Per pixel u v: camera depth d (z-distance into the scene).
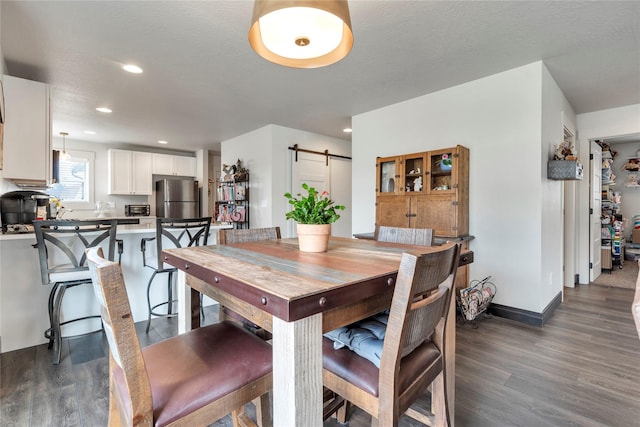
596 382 1.85
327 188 5.58
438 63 2.72
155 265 2.66
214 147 6.54
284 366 0.77
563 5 1.93
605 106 3.82
